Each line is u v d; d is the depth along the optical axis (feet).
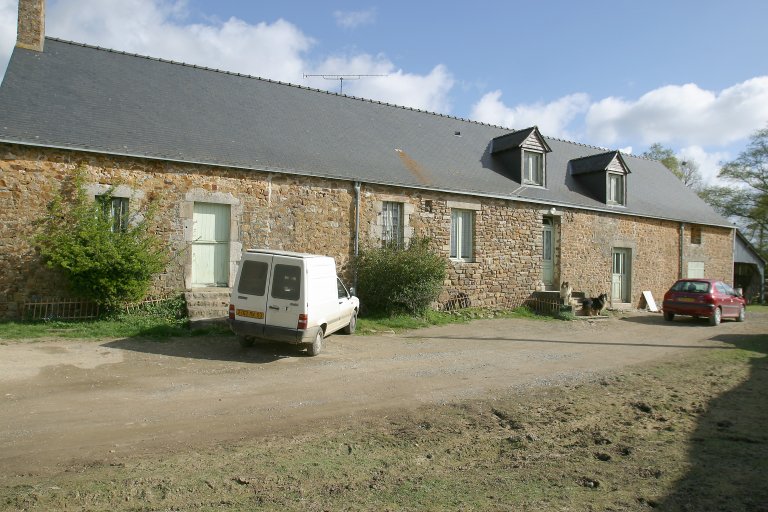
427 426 17.35
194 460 13.66
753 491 12.93
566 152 67.10
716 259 73.67
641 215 62.39
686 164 120.88
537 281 53.11
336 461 14.08
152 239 33.19
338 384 22.18
